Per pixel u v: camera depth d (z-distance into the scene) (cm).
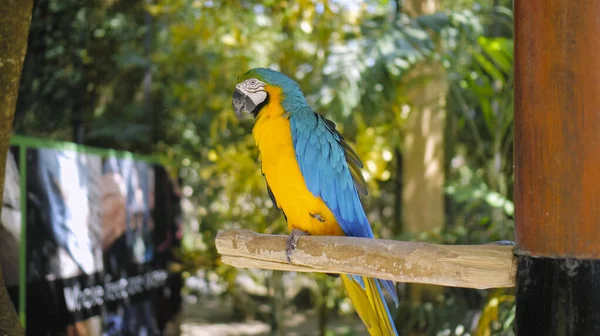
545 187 172
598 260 167
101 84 757
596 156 167
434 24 556
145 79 795
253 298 1105
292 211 297
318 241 246
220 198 848
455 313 536
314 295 848
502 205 487
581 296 168
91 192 518
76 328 482
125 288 588
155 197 686
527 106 176
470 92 648
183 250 779
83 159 504
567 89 168
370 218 983
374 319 272
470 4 805
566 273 170
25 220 409
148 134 804
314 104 548
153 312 668
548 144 171
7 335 276
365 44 561
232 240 276
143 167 648
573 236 169
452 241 546
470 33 569
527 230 178
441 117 634
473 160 898
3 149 271
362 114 582
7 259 387
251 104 298
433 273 206
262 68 306
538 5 173
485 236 529
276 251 260
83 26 713
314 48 700
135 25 786
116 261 570
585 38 167
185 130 852
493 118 544
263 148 293
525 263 180
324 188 289
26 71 675
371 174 646
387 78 554
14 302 393
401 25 565
